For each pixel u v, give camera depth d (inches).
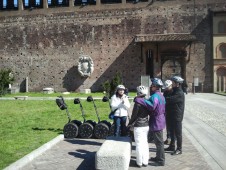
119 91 467.5
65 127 519.2
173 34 1796.3
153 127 370.0
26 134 546.3
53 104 1116.5
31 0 2126.0
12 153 410.6
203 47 1787.6
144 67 1825.8
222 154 420.2
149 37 1786.4
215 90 1766.7
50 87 1945.1
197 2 1798.7
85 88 1892.2
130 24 1857.8
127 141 363.9
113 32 1873.8
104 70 1875.0
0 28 2033.7
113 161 314.2
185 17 1811.0
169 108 418.0
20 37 2003.0
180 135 415.2
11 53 2012.8
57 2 2085.4
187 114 820.0
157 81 377.4
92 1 2003.0
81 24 1915.6
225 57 1769.2
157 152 370.3
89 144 477.1
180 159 395.5
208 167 360.8
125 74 1851.6
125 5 1865.2
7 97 1520.7
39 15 1975.9
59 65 1937.7
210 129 604.1
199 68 1788.9
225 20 1766.7
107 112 866.1
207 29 1787.6
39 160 390.3
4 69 2015.3
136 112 362.0
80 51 1910.7
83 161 387.9
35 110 924.6
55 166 366.6
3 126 634.2
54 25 1953.7
